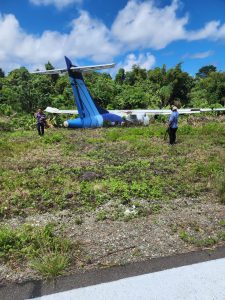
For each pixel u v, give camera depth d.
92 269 4.78
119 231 5.96
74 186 8.55
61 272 4.71
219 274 4.59
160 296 4.18
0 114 31.77
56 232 5.98
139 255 5.13
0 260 5.06
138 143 14.87
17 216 6.84
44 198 7.76
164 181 8.92
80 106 21.78
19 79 41.41
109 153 13.30
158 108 38.62
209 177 9.23
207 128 18.59
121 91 39.44
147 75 50.25
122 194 7.90
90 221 6.46
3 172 10.16
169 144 14.94
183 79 46.66
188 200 7.55
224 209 6.96
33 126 24.08
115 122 23.36
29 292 4.31
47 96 35.59
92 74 44.41
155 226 6.14
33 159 12.11
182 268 4.74
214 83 44.75
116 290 4.31
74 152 13.58
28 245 5.44
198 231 5.89
